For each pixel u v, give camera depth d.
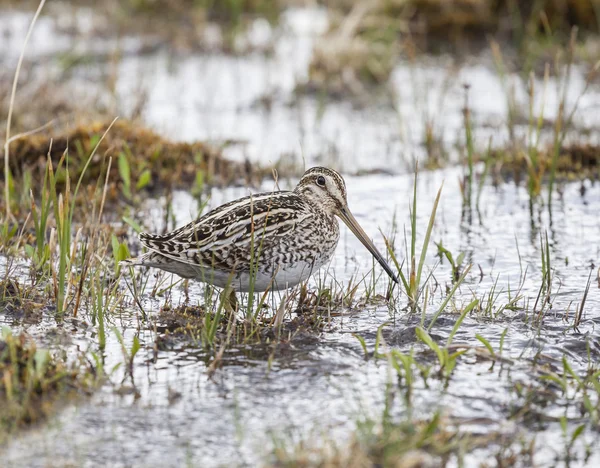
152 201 16.22
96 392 9.42
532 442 8.49
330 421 8.89
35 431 8.71
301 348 10.52
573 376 9.52
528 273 13.00
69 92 21.81
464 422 8.93
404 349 10.54
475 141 19.58
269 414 9.05
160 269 12.34
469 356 10.30
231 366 10.05
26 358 9.73
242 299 11.45
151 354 10.30
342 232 14.88
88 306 11.49
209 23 27.72
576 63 23.77
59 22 27.27
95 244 13.40
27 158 16.66
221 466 8.18
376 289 12.48
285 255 11.11
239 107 22.05
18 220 14.56
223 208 11.47
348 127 20.98
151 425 8.85
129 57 25.17
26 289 11.70
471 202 16.28
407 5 25.97
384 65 23.88
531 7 25.75
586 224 15.04
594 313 11.52
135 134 17.36
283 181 17.47
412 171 18.17
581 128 19.97
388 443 8.25
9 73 23.09
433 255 13.84
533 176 16.17
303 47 26.14
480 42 25.81
